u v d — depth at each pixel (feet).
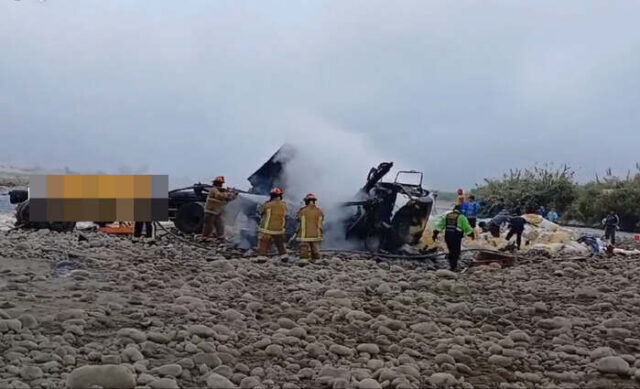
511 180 152.35
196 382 19.12
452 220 49.62
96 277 34.35
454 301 33.55
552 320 28.30
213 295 31.07
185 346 21.91
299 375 20.25
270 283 36.73
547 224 73.77
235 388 18.65
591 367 22.26
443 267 52.49
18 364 19.26
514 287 38.63
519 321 29.40
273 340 23.40
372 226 56.65
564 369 22.33
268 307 29.68
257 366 20.97
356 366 21.52
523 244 68.64
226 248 54.03
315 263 46.50
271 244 52.42
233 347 22.76
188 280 35.42
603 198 139.95
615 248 72.54
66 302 27.68
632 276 44.62
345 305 30.17
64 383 17.90
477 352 23.95
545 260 56.29
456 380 20.36
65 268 37.22
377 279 36.81
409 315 29.68
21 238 51.57
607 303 32.68
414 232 56.70
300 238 47.91
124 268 38.01
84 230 62.18
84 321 23.91
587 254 64.28
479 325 28.66
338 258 50.01
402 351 23.54
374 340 24.75
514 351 23.71
